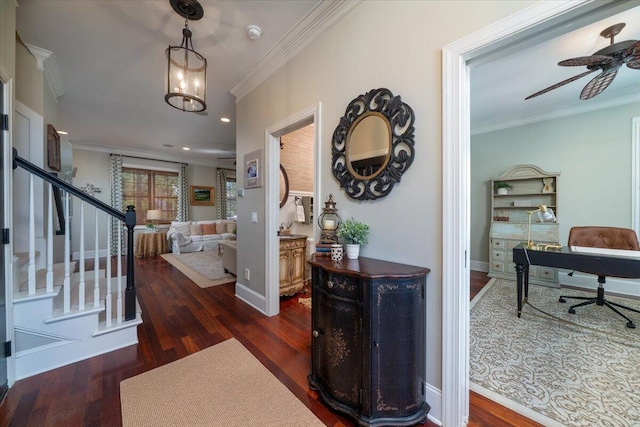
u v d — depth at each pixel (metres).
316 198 2.15
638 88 3.28
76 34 2.28
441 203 1.39
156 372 1.82
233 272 4.44
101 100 3.69
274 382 1.72
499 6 1.19
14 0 1.82
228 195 8.91
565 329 2.48
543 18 1.07
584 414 1.45
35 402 1.53
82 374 1.79
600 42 2.35
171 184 7.63
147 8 1.98
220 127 4.95
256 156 2.99
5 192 1.69
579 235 3.27
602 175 3.61
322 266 1.54
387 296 1.33
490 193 4.64
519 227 4.14
